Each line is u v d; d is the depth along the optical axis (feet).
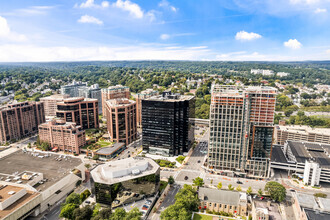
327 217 554.87
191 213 649.61
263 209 599.98
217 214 653.71
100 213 598.75
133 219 549.95
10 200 600.39
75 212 612.70
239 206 647.15
